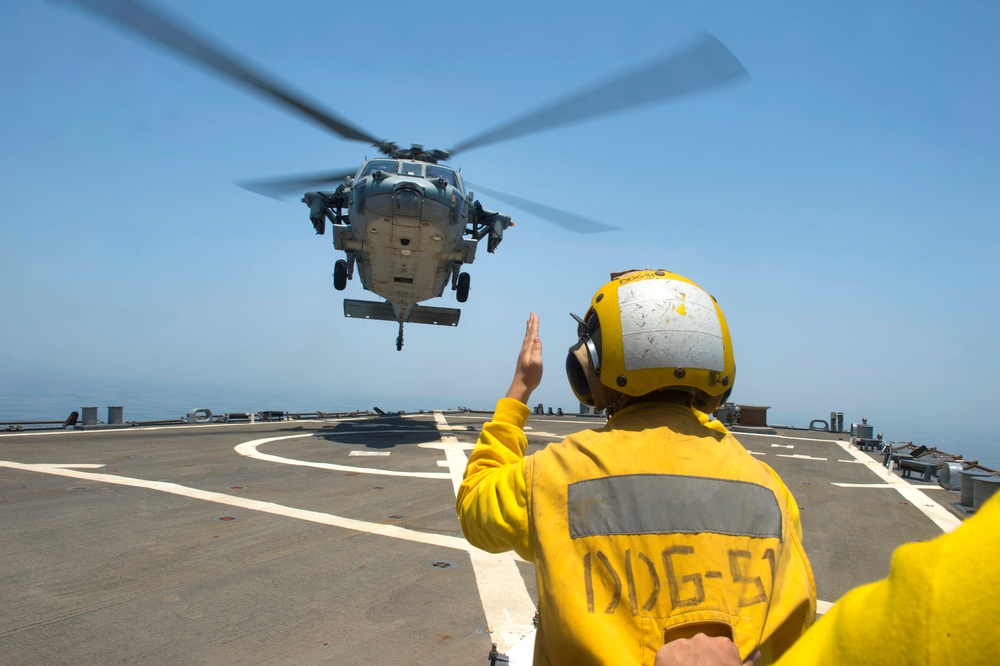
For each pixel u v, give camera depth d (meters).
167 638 4.83
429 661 4.59
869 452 18.92
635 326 1.73
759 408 25.33
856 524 9.14
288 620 5.23
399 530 8.03
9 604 5.38
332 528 8.07
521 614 5.46
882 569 7.07
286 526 8.10
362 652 4.70
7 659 4.42
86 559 6.59
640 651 1.34
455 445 17.19
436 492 10.50
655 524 1.44
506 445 1.98
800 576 1.49
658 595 1.38
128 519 8.24
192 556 6.80
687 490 1.49
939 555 0.79
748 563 1.42
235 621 5.18
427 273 20.36
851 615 0.87
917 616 0.75
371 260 19.89
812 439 22.53
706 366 1.71
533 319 2.19
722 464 1.56
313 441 17.70
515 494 1.67
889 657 0.77
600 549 1.44
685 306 1.76
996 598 0.71
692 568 1.39
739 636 1.33
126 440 16.64
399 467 13.10
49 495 9.49
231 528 7.95
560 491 1.56
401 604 5.63
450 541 7.59
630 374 1.72
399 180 16.83
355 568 6.56
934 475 13.62
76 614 5.21
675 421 1.66
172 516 8.46
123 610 5.32
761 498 1.53
